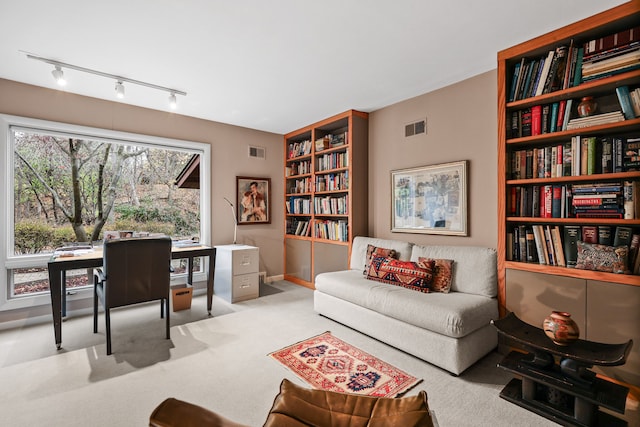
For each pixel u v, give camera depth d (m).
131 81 2.93
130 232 3.29
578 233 2.13
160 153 3.97
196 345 2.58
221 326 3.00
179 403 0.92
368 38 2.25
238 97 3.40
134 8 1.89
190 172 4.19
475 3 1.86
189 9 1.91
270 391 1.94
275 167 4.94
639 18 1.88
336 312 3.05
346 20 2.04
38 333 2.82
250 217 4.63
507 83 2.45
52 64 2.57
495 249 2.66
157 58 2.53
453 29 2.15
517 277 2.37
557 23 2.08
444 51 2.45
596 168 2.10
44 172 3.24
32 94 3.04
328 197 4.34
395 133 3.63
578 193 2.13
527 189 2.42
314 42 2.30
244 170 4.58
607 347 1.75
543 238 2.28
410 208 3.44
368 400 1.19
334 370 2.19
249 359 2.34
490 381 2.06
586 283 2.03
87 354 2.41
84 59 2.54
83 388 1.96
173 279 4.02
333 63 2.63
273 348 2.53
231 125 4.45
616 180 2.09
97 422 1.65
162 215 3.99
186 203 4.16
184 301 3.49
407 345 2.39
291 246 4.88
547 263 2.26
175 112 3.91
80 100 3.30
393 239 3.66
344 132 4.39
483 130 2.82
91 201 3.52
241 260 3.83
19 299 2.99
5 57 2.50
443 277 2.66
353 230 3.81
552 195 2.27
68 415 1.70
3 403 1.80
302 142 4.70
